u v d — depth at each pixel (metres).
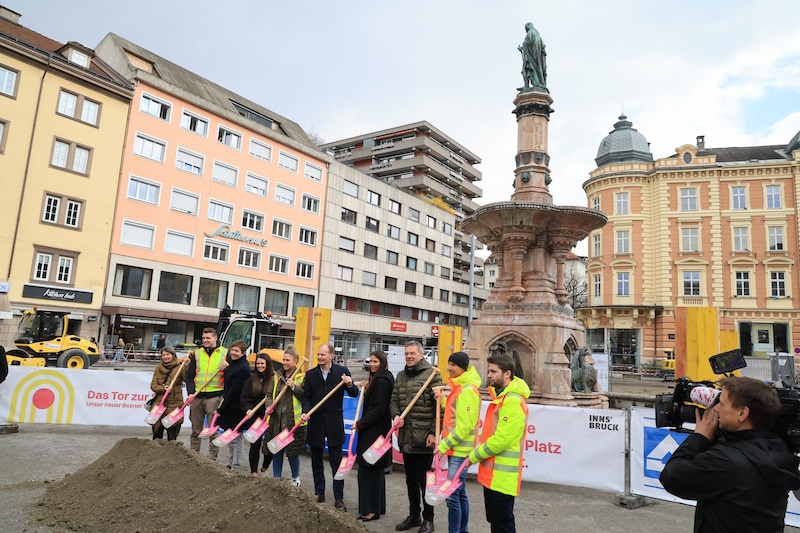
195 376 7.08
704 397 3.08
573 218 10.62
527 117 12.22
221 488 4.72
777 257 36.84
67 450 7.93
